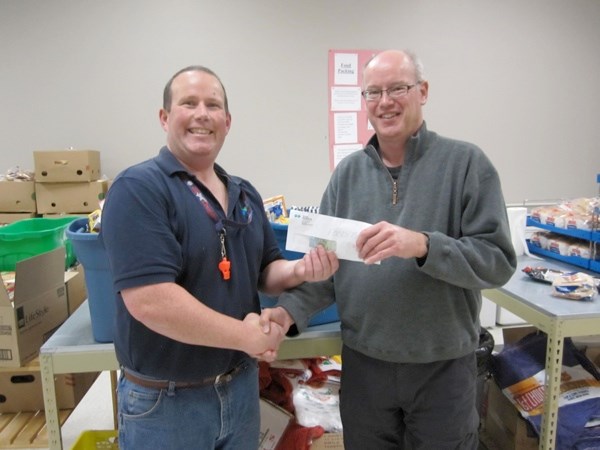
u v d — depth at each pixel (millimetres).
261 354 1006
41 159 2928
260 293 1429
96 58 3221
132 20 3205
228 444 1114
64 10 3154
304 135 3469
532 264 1997
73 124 3283
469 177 1141
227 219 1044
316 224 1105
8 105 3234
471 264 1065
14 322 1534
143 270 871
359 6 3363
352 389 1289
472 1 3473
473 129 3646
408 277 1160
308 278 1121
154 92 3285
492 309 3123
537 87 3656
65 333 1413
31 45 3172
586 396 1604
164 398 987
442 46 3498
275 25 3312
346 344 1285
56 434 1336
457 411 1199
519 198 3787
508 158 3723
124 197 907
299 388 1839
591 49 3662
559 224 2014
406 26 3432
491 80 3596
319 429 1652
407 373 1190
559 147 3760
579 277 1565
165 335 906
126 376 1031
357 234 1062
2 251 2029
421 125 1219
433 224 1157
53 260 1710
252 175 3482
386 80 1178
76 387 1908
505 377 1765
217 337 910
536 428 1533
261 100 3387
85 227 1416
